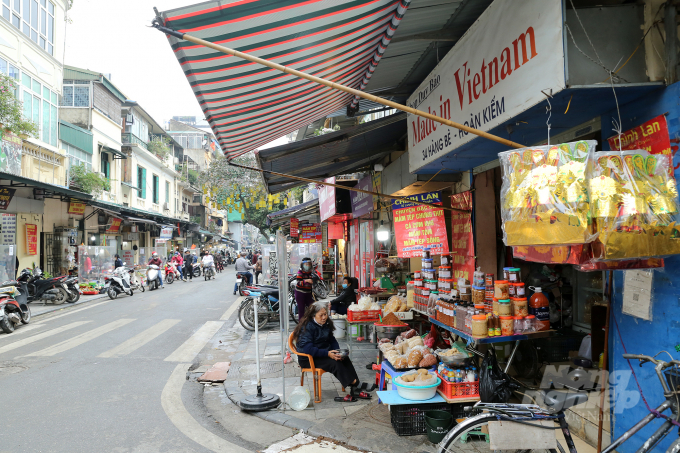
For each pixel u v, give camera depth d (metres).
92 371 6.27
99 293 15.96
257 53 2.76
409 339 5.19
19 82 14.51
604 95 2.69
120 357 7.08
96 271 16.06
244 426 4.39
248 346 7.94
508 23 2.97
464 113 3.72
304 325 5.09
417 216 5.86
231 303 13.68
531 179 2.37
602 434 3.26
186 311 11.99
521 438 2.49
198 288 18.97
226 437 4.12
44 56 16.05
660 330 2.72
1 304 8.86
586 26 2.60
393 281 9.05
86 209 19.94
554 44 2.52
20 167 13.60
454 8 3.74
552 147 2.37
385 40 3.50
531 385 4.72
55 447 3.86
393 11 3.08
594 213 2.29
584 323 5.07
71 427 4.30
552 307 5.17
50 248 16.58
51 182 16.25
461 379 4.11
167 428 4.31
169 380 5.91
